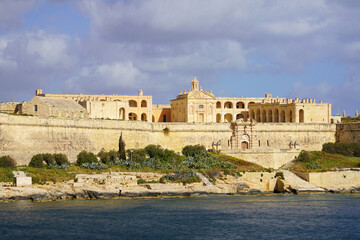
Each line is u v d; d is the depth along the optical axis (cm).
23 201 14462
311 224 12838
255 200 15988
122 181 16075
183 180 16700
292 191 17675
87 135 18275
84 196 15300
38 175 15312
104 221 12694
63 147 17488
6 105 19200
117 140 19175
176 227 12369
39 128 16838
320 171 18700
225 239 11569
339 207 14862
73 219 12750
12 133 16050
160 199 15788
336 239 11700
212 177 17412
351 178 18538
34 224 12225
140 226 12362
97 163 17100
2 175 14862
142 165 17938
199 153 19650
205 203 15212
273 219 13275
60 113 18900
